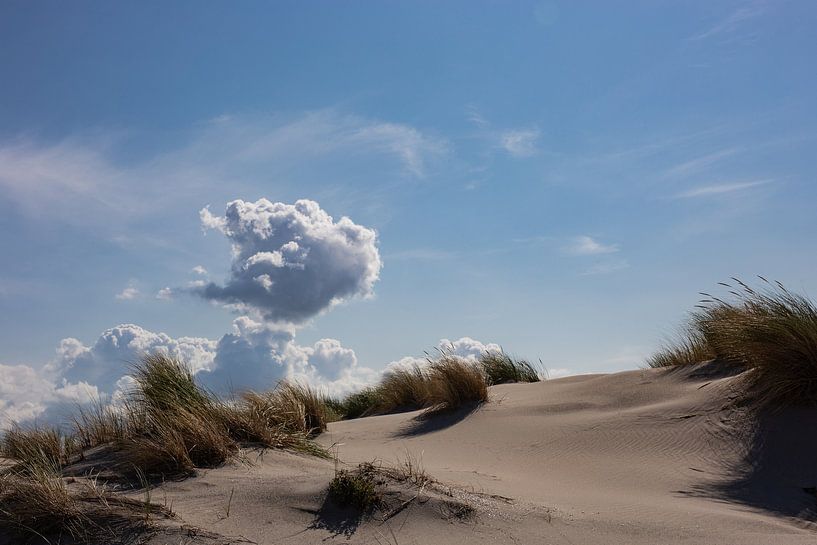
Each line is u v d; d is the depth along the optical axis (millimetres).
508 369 13336
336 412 15062
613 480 5945
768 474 5859
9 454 6531
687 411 7371
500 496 4875
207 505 4598
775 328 7230
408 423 9250
